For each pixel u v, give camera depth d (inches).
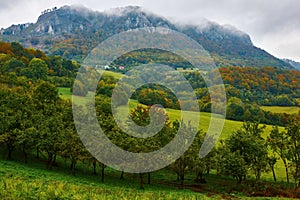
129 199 1176.8
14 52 4771.2
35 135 1672.0
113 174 1804.9
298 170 1868.8
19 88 2829.7
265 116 3440.0
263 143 1951.3
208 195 1526.8
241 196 1561.3
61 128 1787.6
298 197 1644.9
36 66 3855.8
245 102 3617.1
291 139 1931.6
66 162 1935.3
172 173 2004.2
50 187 1098.1
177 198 1317.7
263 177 2044.8
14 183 1091.9
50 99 2588.6
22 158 1808.6
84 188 1275.8
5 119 1796.3
